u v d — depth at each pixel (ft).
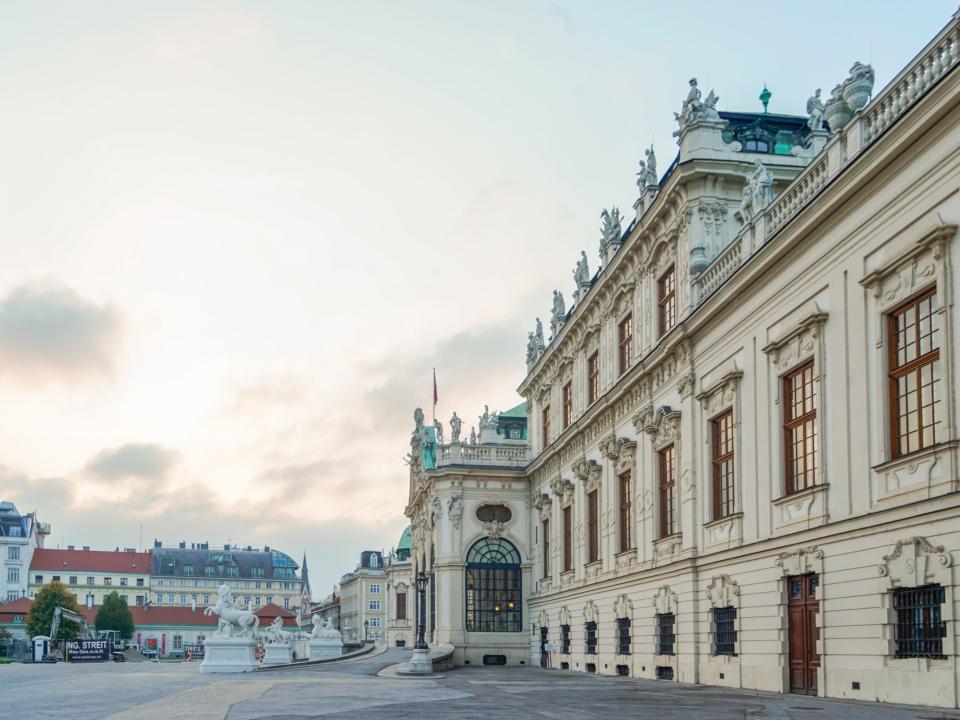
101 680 120.67
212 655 148.15
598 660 160.56
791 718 63.26
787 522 98.32
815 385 94.48
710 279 121.19
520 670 180.65
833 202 89.76
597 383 170.50
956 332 73.82
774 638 99.45
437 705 77.51
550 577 199.93
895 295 81.82
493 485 225.97
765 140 133.18
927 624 76.43
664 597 129.39
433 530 231.50
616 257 151.43
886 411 82.43
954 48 75.77
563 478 189.57
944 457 74.43
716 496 118.01
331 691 96.78
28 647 273.33
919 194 78.95
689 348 124.57
